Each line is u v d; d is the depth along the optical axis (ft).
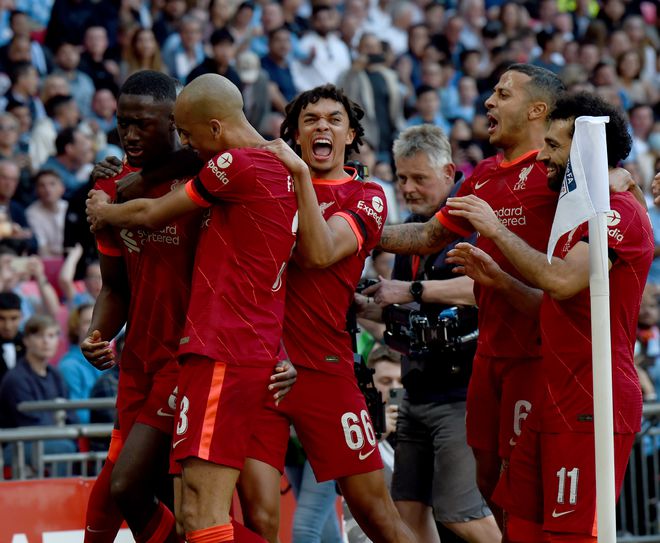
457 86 112.06
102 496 40.96
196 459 35.22
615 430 37.58
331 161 39.91
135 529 39.52
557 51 117.91
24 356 62.49
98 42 99.60
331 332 39.34
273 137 92.63
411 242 43.52
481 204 38.73
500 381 41.93
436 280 45.88
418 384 46.78
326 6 109.09
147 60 98.94
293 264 39.06
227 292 35.68
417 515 47.85
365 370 42.86
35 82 94.02
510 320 41.37
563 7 132.26
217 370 35.29
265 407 38.37
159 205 36.11
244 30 106.42
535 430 38.96
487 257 39.78
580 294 37.47
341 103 40.22
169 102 37.99
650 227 38.75
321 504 50.16
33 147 89.25
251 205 35.88
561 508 37.65
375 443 39.86
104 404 56.24
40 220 80.59
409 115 107.65
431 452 47.73
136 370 39.91
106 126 95.09
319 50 108.17
